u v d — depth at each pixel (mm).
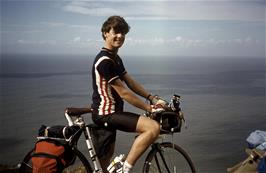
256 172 4875
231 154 58906
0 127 97250
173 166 3705
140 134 3357
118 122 3369
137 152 3330
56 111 130250
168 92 197500
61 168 3434
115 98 3422
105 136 3555
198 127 93750
